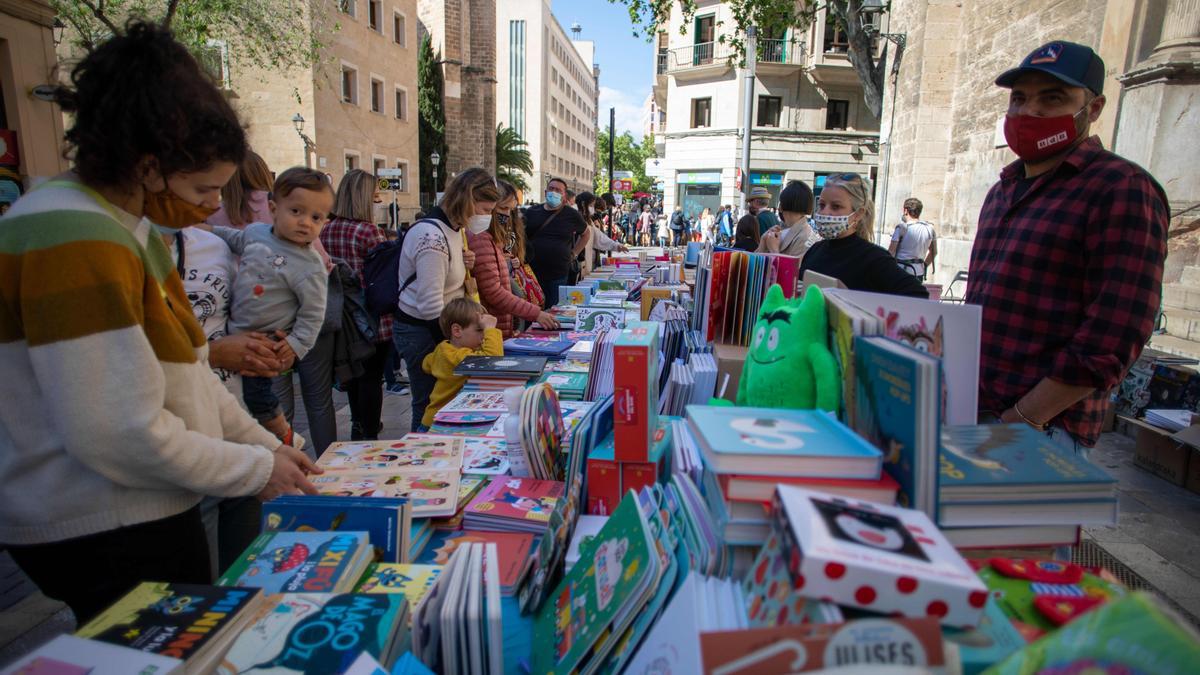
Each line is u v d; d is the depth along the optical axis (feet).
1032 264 6.06
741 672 2.08
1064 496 3.10
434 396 9.89
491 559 3.75
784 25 45.83
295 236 7.59
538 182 227.40
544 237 19.85
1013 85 6.33
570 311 15.12
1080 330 5.53
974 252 7.22
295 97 69.26
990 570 3.13
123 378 3.53
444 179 116.37
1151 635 1.88
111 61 3.56
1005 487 3.07
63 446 3.70
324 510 4.56
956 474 3.14
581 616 3.47
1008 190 6.85
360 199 12.41
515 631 4.07
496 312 12.91
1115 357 5.30
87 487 3.78
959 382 4.22
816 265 8.60
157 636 2.95
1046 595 2.86
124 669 2.69
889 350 3.12
